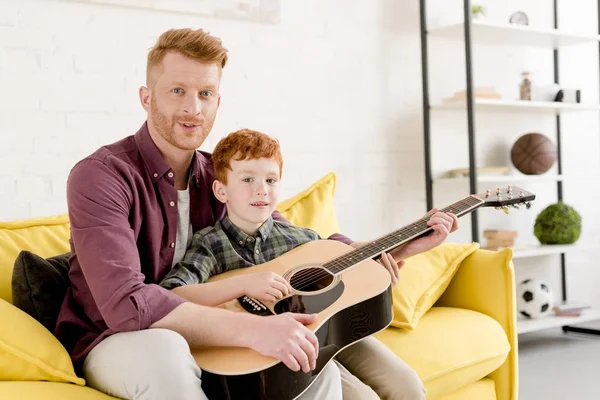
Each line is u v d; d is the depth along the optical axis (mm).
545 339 3639
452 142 3523
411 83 3377
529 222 3850
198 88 1618
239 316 1355
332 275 1624
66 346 1559
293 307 1481
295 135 2998
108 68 2541
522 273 3822
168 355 1272
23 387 1310
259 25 2893
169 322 1364
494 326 2127
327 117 3096
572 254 4035
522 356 3297
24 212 2381
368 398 1572
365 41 3221
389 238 1788
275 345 1292
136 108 2609
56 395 1291
